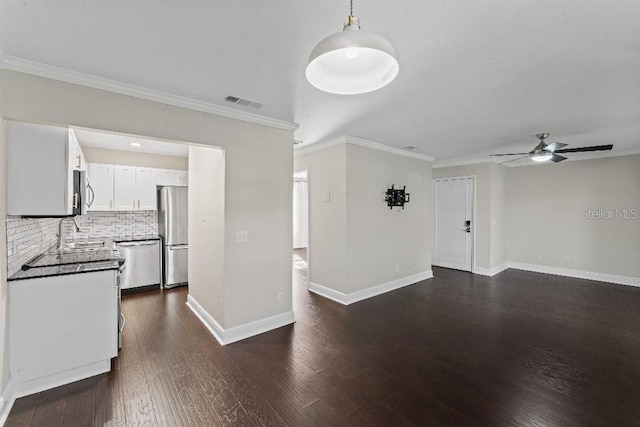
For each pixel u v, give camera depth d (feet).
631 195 16.58
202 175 11.66
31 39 5.55
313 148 15.06
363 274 14.37
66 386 7.36
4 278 6.59
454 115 10.09
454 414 6.41
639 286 16.29
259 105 9.13
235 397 6.96
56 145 7.55
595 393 7.13
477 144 14.61
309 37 5.56
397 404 6.73
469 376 7.84
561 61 6.43
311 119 10.55
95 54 6.13
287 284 11.35
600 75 7.06
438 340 9.94
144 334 10.27
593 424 6.11
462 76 7.15
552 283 17.07
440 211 21.43
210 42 5.72
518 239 20.76
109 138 13.12
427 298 14.40
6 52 5.98
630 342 9.76
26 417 6.27
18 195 7.07
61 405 6.66
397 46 5.84
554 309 12.87
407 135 12.89
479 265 19.42
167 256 15.76
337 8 4.71
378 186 15.03
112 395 7.01
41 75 6.61
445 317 11.97
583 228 18.15
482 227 19.29
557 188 19.07
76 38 5.54
